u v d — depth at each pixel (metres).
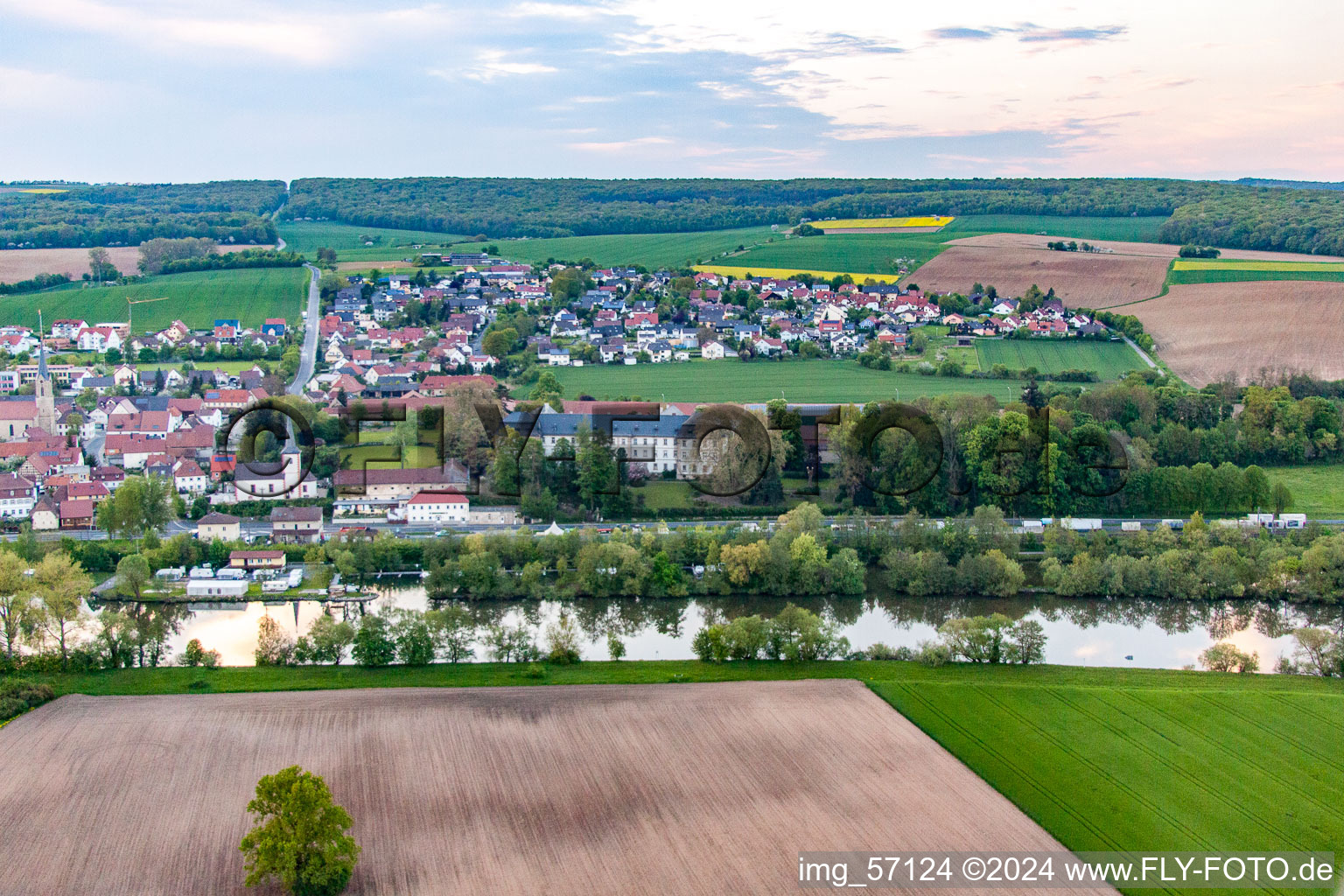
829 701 163.88
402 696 165.50
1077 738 152.62
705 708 161.62
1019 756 148.12
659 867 124.81
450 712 160.00
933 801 137.62
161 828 130.88
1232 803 138.75
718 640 181.75
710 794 138.62
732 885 121.94
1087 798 139.25
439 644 182.38
